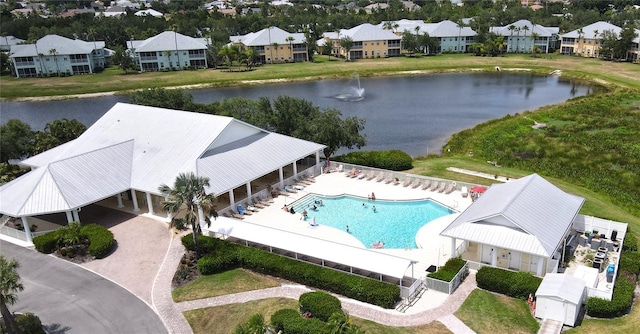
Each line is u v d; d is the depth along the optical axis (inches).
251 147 2490.2
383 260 1643.7
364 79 6560.0
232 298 1631.4
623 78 5669.3
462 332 1403.8
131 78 6535.4
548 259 1621.6
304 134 2923.2
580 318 1462.8
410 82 6264.8
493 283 1588.3
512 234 1678.2
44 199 2064.5
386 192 2455.7
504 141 3400.6
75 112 5044.3
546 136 3457.2
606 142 3253.0
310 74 6727.4
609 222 1897.1
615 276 1600.6
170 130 2536.9
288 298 1609.3
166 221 2188.7
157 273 1796.3
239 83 6314.0
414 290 1605.6
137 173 2326.5
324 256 1723.7
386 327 1432.1
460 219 1839.3
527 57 7490.2
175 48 7066.9
